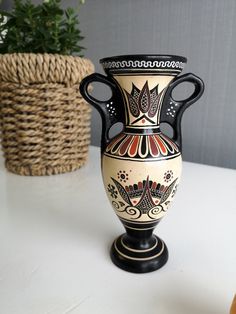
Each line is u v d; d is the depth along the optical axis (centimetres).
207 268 38
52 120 62
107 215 50
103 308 31
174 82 35
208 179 68
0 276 35
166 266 38
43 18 62
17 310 31
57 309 31
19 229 46
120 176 33
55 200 56
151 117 34
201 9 74
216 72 77
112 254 39
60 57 59
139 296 33
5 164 71
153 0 79
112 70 32
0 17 71
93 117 95
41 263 38
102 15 87
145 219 36
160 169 33
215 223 48
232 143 79
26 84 58
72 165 70
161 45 81
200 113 81
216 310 31
